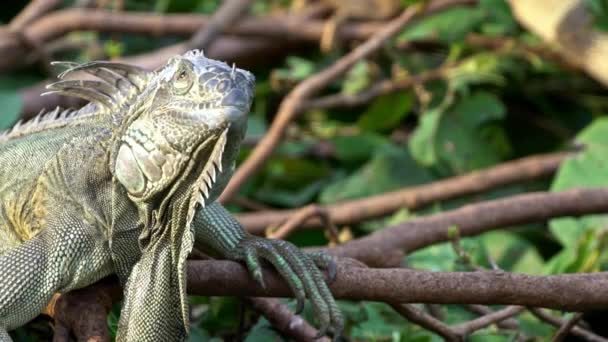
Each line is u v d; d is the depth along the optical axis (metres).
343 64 11.11
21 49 12.35
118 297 6.41
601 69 10.59
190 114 5.66
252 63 13.12
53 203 6.33
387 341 7.61
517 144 12.49
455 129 11.48
